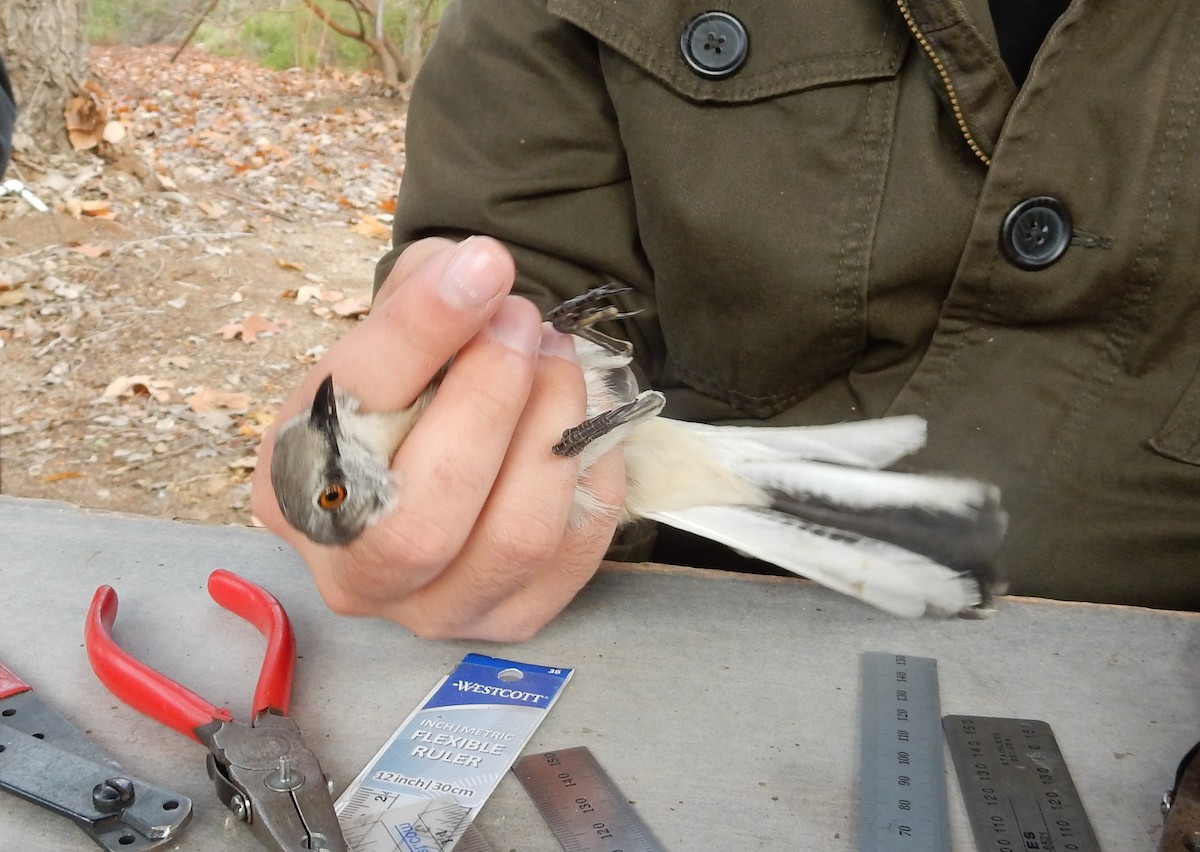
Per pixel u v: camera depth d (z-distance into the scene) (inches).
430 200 25.7
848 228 23.4
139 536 23.1
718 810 18.0
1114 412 23.5
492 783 18.1
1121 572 24.0
